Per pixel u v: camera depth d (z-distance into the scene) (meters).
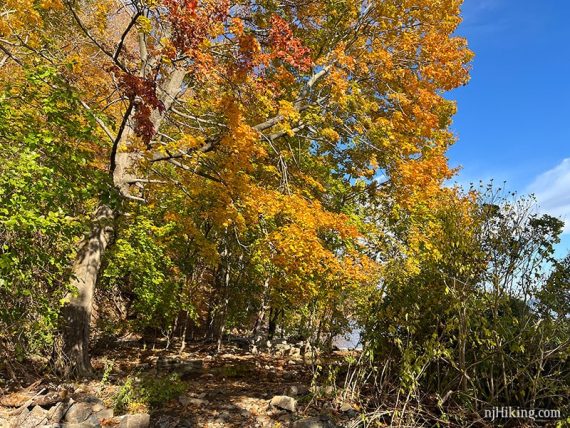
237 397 7.50
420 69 10.87
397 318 6.79
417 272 7.10
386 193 10.92
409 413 5.99
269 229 9.45
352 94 9.68
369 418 6.07
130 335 16.67
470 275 6.39
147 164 8.73
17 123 6.25
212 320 18.33
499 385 6.34
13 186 5.21
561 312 6.11
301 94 10.88
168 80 9.82
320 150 12.11
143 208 11.92
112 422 5.73
